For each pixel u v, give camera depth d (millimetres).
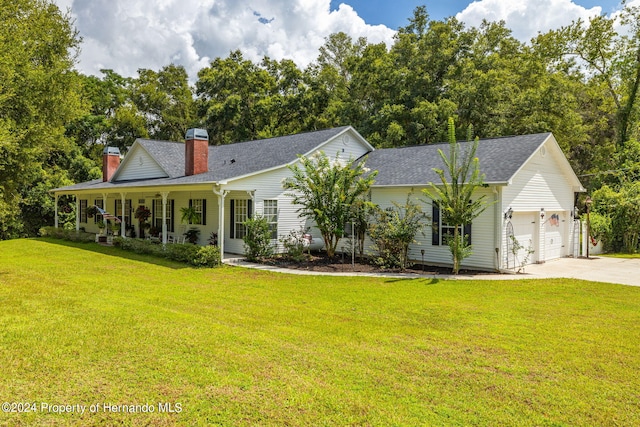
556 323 7379
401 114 26656
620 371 5242
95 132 35500
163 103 40906
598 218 19281
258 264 14188
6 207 14172
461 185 12156
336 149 18219
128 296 9297
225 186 14281
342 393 4539
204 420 3982
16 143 12891
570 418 4094
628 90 25625
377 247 14328
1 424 3881
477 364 5434
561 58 28953
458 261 12539
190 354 5574
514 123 26016
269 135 32125
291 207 16672
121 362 5289
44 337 6176
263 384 4723
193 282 11172
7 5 15180
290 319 7496
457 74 26906
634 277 12164
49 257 16000
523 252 14422
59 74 16516
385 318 7648
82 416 4039
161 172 19859
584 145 29922
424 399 4441
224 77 36281
